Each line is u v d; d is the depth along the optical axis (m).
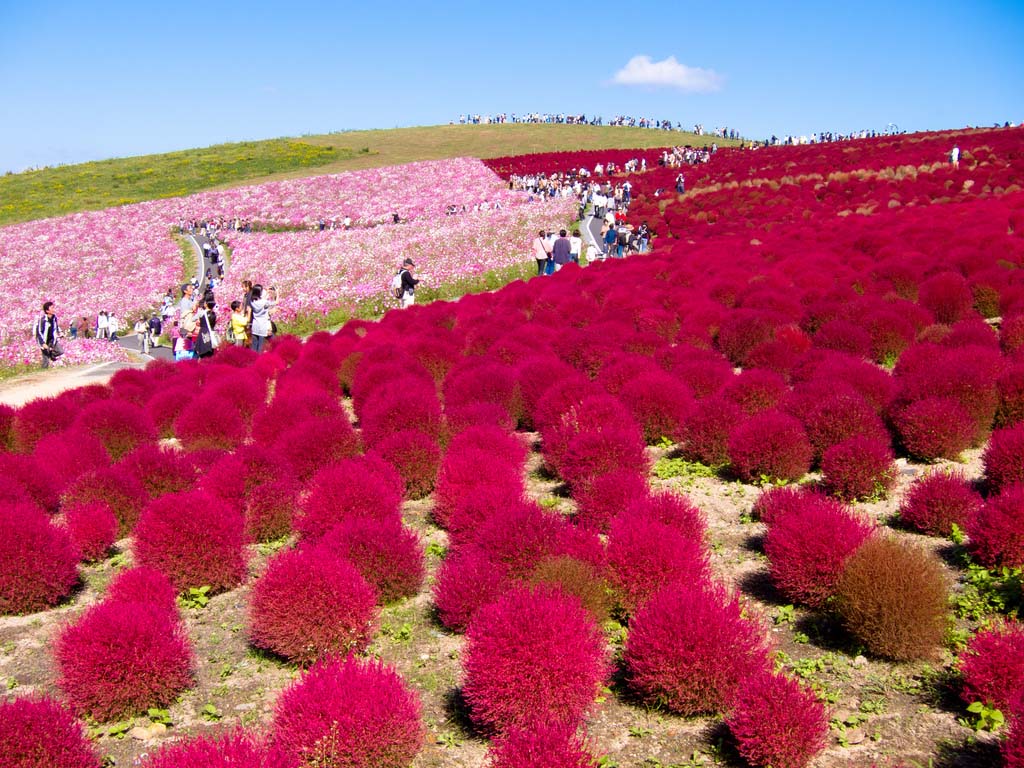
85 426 11.69
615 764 4.61
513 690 4.77
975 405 9.09
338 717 4.45
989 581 6.18
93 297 38.38
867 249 20.67
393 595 6.77
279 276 34.16
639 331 14.95
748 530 7.61
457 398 11.62
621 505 7.52
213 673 5.90
